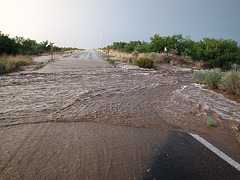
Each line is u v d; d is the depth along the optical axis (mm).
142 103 5059
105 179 1948
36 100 4961
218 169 2205
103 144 2727
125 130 3277
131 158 2375
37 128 3182
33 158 2285
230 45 21891
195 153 2568
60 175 1986
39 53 39719
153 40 29234
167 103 5137
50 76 9836
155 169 2154
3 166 2107
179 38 28375
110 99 5379
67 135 2969
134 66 17766
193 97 5906
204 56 23531
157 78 10633
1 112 3889
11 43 22531
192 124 3697
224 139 3092
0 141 2684
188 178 2018
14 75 9734
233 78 6488
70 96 5492
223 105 5012
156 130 3340
